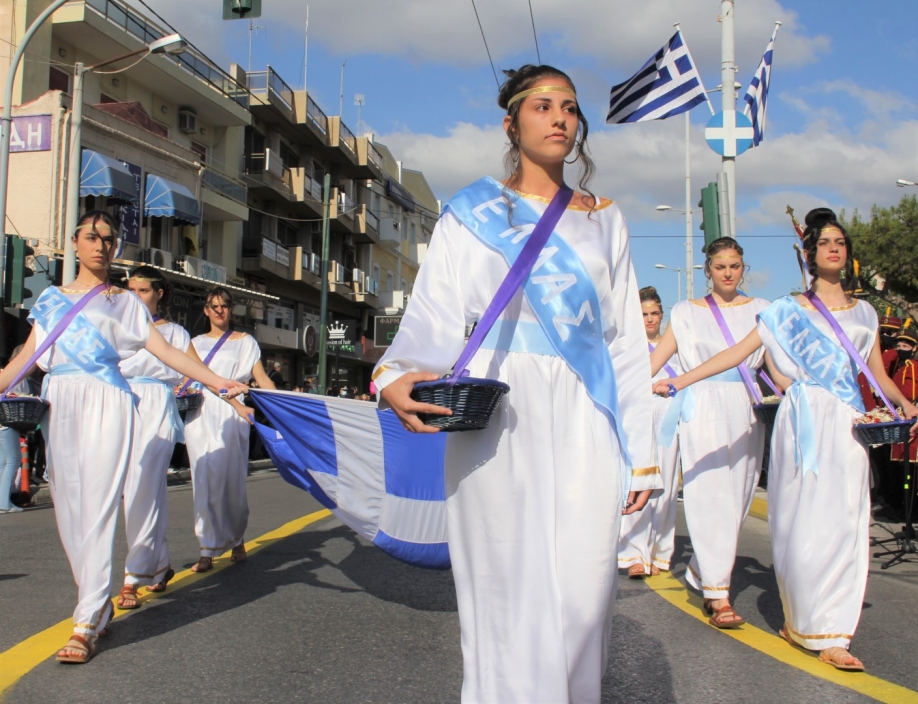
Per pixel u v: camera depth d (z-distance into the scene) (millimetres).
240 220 29578
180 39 16031
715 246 5535
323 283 31766
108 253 4609
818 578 4227
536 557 2377
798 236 5176
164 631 4688
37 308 4480
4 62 21016
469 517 2451
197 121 28219
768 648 4453
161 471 5461
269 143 34312
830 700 3656
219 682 3855
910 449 7332
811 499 4293
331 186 40031
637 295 2707
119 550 7008
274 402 5293
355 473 5258
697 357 5387
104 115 21672
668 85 12406
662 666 4133
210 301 6965
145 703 3586
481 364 2459
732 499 5133
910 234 27375
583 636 2367
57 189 20188
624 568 6547
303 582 5926
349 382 43875
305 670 4027
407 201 53000
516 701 2330
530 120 2570
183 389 6320
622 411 2639
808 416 4359
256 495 11992
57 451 4340
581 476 2426
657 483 2621
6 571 6227
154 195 22812
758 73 11633
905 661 4281
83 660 4117
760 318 4559
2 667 4031
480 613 2420
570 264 2488
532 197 2592
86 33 22219
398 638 4570
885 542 7301
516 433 2422
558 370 2455
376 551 7078
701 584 5086
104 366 4414
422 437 5148
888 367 8562
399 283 52188
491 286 2500
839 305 4504
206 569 6328
